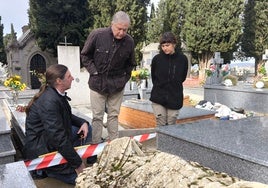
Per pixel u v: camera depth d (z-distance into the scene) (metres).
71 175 3.13
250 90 9.51
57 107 2.99
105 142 3.59
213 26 25.38
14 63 26.16
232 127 3.29
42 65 27.38
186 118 5.85
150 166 2.38
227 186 1.86
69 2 24.02
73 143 3.71
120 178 2.38
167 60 4.02
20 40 27.39
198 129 3.20
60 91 3.14
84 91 11.74
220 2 25.58
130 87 11.10
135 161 2.54
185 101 10.85
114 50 3.60
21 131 4.60
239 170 2.39
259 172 2.23
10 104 7.93
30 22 26.03
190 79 24.78
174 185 2.07
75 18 24.81
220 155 2.55
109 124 4.00
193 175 2.12
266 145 2.57
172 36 3.91
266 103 9.03
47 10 24.11
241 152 2.38
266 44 29.55
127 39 3.69
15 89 7.54
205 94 11.27
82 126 3.70
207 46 26.08
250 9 29.81
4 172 2.16
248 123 3.51
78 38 24.84
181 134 2.98
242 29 28.22
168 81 4.02
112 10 24.66
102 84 3.71
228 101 10.35
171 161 2.33
